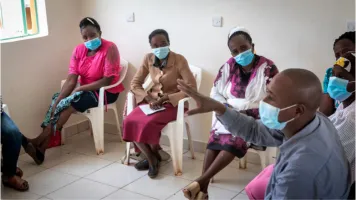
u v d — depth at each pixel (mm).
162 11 3559
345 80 1877
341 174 1456
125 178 3090
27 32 3752
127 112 3303
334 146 1473
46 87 3805
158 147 3430
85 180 3059
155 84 3188
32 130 3729
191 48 3479
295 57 3039
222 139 2633
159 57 3119
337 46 2385
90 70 3551
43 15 3740
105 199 2768
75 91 3471
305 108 1445
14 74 3492
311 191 1405
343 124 1824
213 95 2904
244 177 3102
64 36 3916
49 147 3699
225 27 3273
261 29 3127
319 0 2863
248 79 2758
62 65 3939
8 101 3473
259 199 1878
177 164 3125
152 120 2986
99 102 3498
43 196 2812
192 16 3408
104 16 3908
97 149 3551
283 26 3033
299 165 1409
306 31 2953
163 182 3020
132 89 3260
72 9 3953
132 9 3727
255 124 1753
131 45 3822
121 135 3883
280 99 1458
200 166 3303
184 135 3658
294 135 1484
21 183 2869
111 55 3518
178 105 3023
